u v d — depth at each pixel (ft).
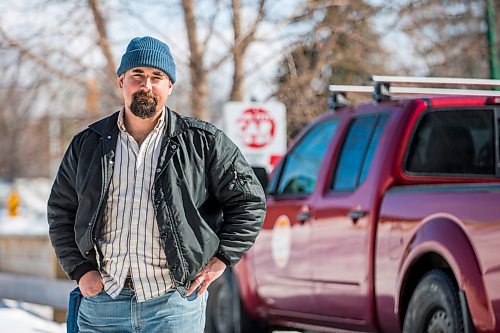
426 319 24.58
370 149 29.04
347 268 28.40
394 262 26.02
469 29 69.82
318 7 60.29
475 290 22.52
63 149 76.64
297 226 31.37
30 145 101.60
